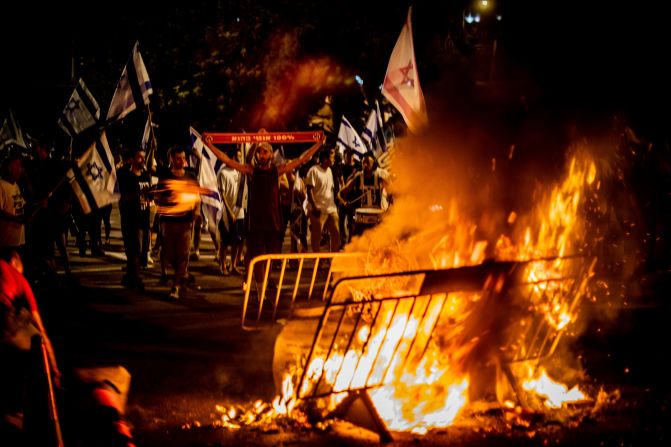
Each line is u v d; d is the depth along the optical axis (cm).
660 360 748
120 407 452
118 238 1942
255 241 1041
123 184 1176
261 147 1044
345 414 563
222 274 1353
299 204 1571
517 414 582
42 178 1159
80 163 1186
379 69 2653
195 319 954
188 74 2794
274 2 2627
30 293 467
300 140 1072
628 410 605
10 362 425
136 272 1182
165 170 1112
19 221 995
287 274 1341
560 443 537
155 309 1020
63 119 1247
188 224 1102
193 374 711
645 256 1256
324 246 1681
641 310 970
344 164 1597
